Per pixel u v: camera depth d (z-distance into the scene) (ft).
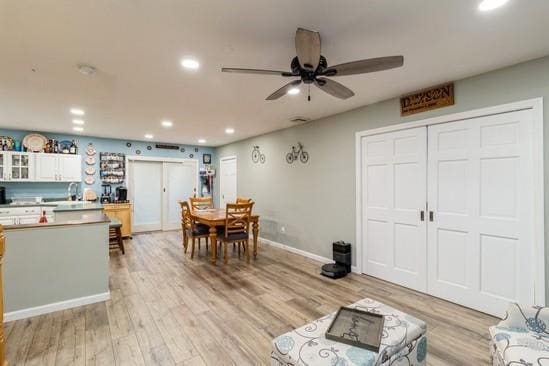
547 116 7.48
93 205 15.19
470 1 5.23
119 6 5.31
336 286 11.03
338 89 7.43
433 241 10.02
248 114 13.61
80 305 9.28
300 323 8.21
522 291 7.97
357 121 12.52
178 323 8.18
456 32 6.33
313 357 4.52
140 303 9.52
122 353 6.73
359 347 4.77
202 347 7.00
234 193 22.84
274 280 11.74
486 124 8.66
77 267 9.31
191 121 15.08
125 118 14.35
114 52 7.23
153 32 6.29
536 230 7.68
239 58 7.62
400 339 5.01
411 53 7.36
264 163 19.01
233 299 9.85
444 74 8.75
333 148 13.75
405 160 10.82
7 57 7.44
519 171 8.02
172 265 13.83
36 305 8.68
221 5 5.33
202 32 6.31
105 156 20.45
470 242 9.07
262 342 7.24
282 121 15.12
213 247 14.07
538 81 7.63
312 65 5.91
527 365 4.33
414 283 10.61
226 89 10.02
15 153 16.46
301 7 5.41
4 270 8.24
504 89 8.21
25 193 17.65
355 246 12.71
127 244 18.39
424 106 10.08
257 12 5.56
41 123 15.44
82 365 6.26
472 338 7.38
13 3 5.16
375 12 5.58
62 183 18.79
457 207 9.37
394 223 11.25
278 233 17.70
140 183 22.47
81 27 6.05
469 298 9.10
